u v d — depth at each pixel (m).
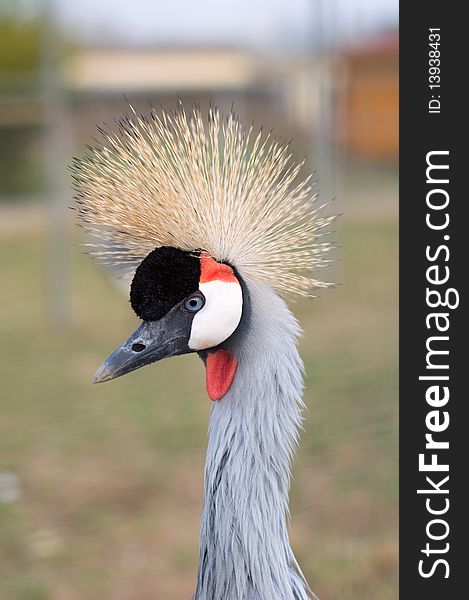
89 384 7.41
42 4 8.62
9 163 17.64
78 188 2.35
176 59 20.23
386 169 12.65
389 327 7.96
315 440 5.43
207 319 2.19
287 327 2.22
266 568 2.23
